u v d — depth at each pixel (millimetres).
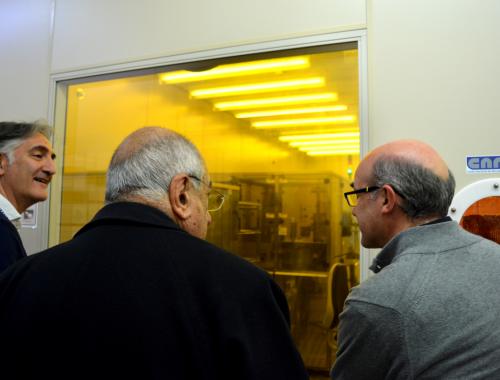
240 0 1412
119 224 601
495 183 1087
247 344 523
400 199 765
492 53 1113
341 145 2709
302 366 561
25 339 542
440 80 1153
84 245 593
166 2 1525
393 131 1189
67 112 1773
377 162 806
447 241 711
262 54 1405
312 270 2814
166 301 534
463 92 1131
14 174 1165
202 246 604
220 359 521
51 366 524
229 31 1422
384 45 1218
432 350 622
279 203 3027
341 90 1870
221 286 557
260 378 515
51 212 1707
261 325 550
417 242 722
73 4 1688
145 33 1549
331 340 2496
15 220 1125
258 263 2918
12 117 1774
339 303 2342
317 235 2842
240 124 2922
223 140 2857
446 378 610
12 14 1817
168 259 566
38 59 1743
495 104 1103
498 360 601
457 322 624
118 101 2014
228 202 2855
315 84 1975
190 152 685
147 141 660
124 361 506
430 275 667
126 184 633
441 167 770
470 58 1131
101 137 1937
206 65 1519
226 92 2256
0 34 1835
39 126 1234
